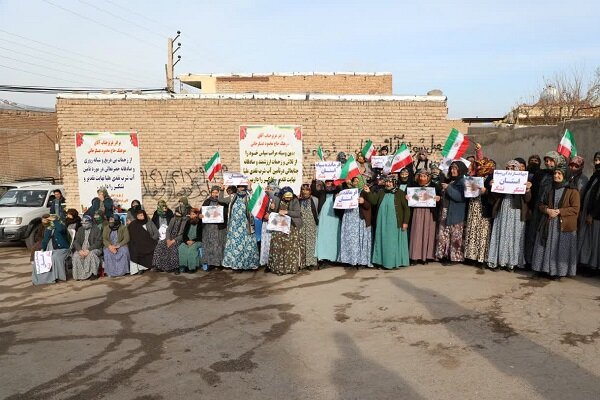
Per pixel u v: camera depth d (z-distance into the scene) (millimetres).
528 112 20156
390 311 5801
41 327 5789
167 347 4988
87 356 4832
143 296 6980
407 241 7914
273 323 5578
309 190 8047
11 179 25156
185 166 11094
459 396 3742
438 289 6574
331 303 6227
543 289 6414
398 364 4352
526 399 3670
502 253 7219
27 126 26078
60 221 8352
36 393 4070
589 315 5391
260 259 8219
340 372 4242
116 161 10938
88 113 10859
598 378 3961
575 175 6816
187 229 8312
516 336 4895
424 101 11312
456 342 4801
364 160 9766
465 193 7309
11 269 9570
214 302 6516
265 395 3877
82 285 7836
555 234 6656
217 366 4469
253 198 7848
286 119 11180
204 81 22156
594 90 21344
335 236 8062
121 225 8430
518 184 6938
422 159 9391
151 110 10961
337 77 20734
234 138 11117
